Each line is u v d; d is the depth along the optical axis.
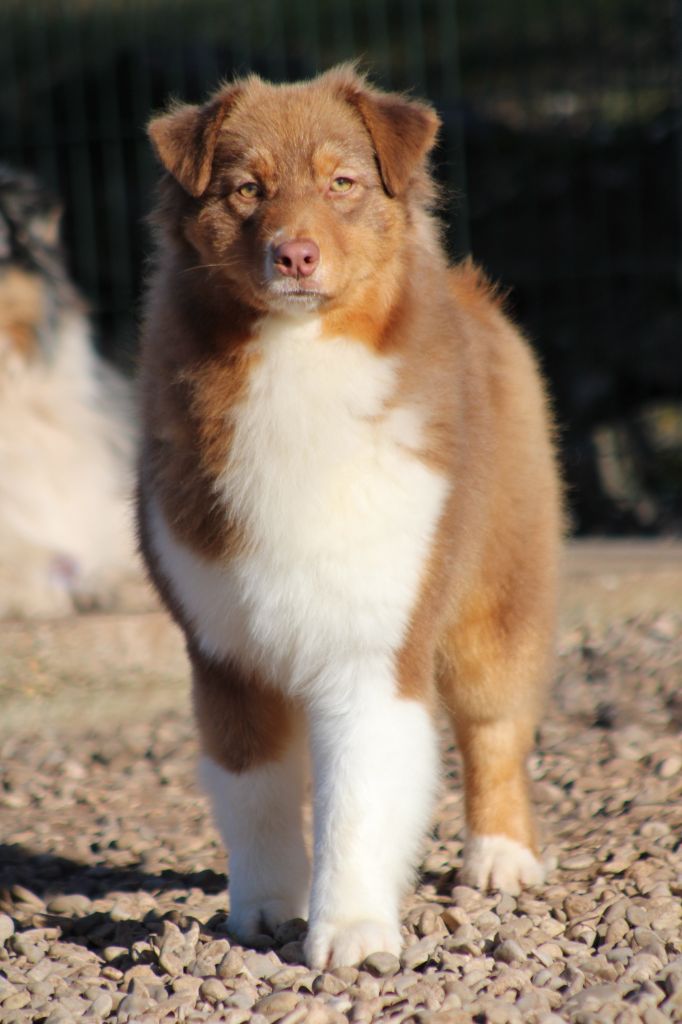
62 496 16.45
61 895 10.03
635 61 28.66
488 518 9.21
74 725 14.71
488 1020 7.14
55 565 16.06
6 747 14.10
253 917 8.52
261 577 8.16
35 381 16.34
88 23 27.94
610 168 27.92
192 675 8.80
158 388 8.61
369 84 9.66
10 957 8.55
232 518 8.17
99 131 26.05
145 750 13.84
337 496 8.07
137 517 9.25
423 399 8.30
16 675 14.73
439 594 8.36
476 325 9.82
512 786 9.78
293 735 8.73
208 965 7.94
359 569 8.05
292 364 8.13
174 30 28.41
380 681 8.16
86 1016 7.43
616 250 26.88
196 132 8.47
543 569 9.75
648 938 8.21
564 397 25.36
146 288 9.56
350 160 8.37
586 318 26.23
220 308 8.23
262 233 8.02
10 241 16.09
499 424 9.53
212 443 8.23
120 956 8.41
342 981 7.62
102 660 14.98
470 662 9.51
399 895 8.24
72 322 16.94
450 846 10.52
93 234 24.62
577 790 11.48
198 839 11.22
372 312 8.23
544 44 29.80
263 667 8.44
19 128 25.34
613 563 16.67
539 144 28.70
